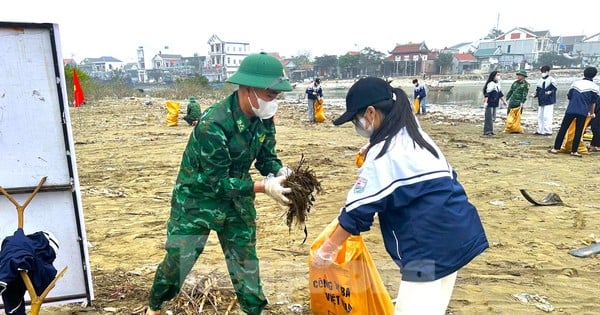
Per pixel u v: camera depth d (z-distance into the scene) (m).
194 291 3.91
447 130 14.91
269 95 2.76
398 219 2.45
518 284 4.25
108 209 6.60
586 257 4.79
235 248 3.16
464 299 3.96
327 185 7.80
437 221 2.34
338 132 15.14
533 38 96.75
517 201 6.78
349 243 2.99
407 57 89.50
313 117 18.73
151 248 5.10
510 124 13.93
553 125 16.36
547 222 5.86
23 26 3.05
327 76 89.00
